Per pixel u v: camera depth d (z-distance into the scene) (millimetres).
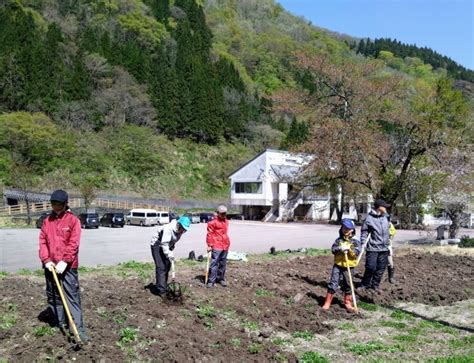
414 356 6180
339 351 6305
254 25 120938
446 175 19688
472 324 7836
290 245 21969
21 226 36656
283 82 97500
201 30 99750
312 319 7664
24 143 52000
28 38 67188
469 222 42656
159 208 53844
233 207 63031
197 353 5758
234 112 77750
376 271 9633
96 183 55969
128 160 61688
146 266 11734
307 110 28172
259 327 7082
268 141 77062
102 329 6180
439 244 21016
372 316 8109
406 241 23547
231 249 19453
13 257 16547
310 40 113125
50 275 5949
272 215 50594
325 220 50469
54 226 5836
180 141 71375
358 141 20156
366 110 22766
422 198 20703
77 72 66000
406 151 19859
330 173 23156
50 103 62031
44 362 5238
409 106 22891
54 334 5902
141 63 75438
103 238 26391
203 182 66312
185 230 7996
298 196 50500
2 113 57125
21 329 6090
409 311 8539
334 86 23969
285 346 6383
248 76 96375
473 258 15250
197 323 6902
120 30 85250
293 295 8977
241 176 53250
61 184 53125
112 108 66000
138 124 68875
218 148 72938
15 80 60188
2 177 49656
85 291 8109
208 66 83250
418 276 11586
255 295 8703
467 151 20359
